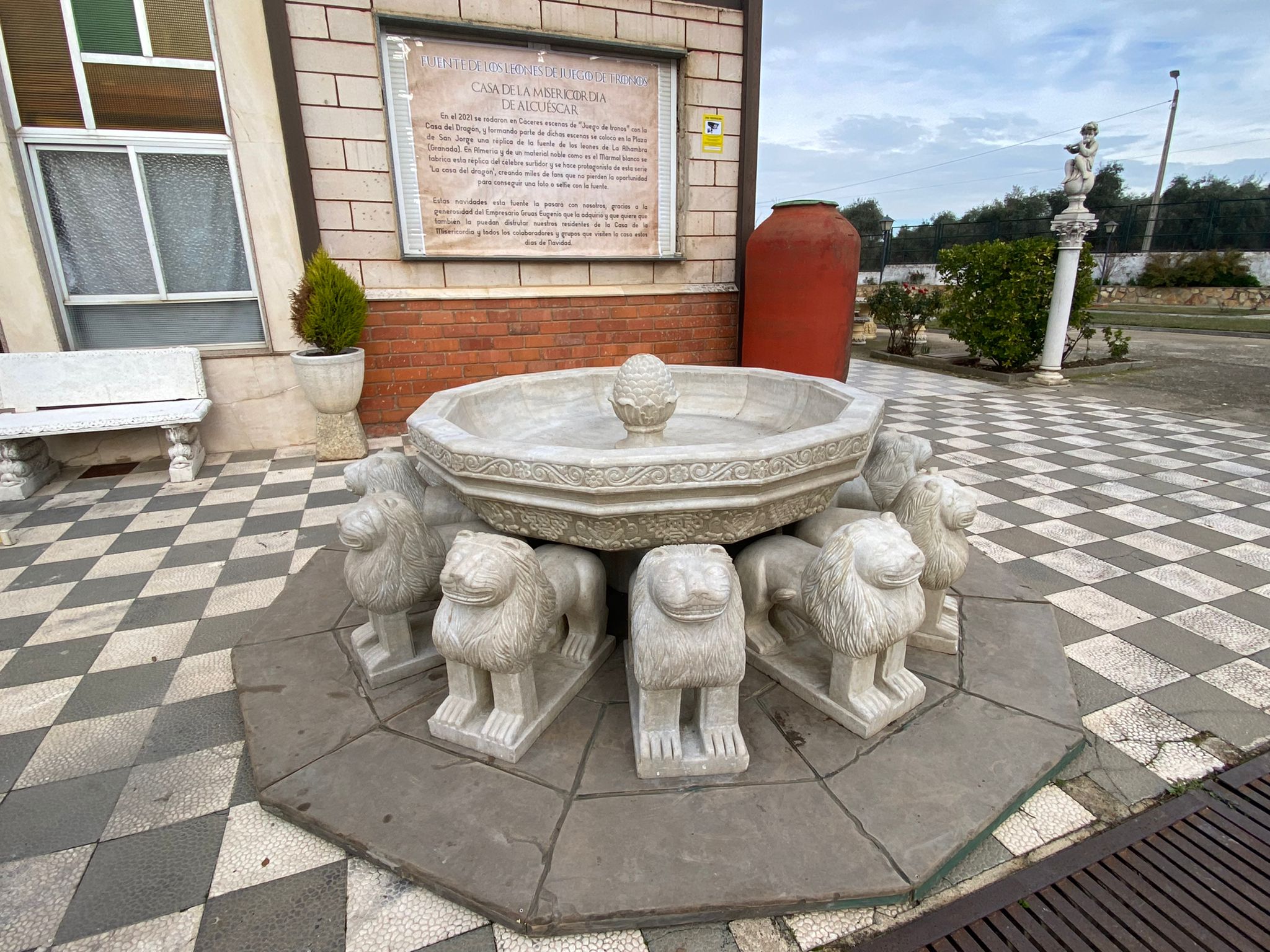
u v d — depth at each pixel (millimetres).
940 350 12602
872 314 12711
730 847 1604
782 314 5508
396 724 2068
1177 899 1556
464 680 1987
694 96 5734
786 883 1514
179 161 4832
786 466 1965
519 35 5043
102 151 4684
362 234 5105
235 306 5199
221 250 5066
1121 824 1758
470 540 1777
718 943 1462
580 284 5812
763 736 1996
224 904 1551
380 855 1607
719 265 6262
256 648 2486
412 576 2191
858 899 1501
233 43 4605
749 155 6023
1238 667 2434
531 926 1445
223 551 3463
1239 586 3047
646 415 2559
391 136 5000
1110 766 1956
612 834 1646
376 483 2604
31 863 1658
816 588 1938
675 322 6176
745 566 2291
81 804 1848
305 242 4977
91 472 4785
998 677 2268
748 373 3357
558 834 1646
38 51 4414
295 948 1450
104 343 5016
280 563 3330
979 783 1800
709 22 5613
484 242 5441
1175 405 7176
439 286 5406
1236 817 1778
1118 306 20594
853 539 1879
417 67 4941
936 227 24109
